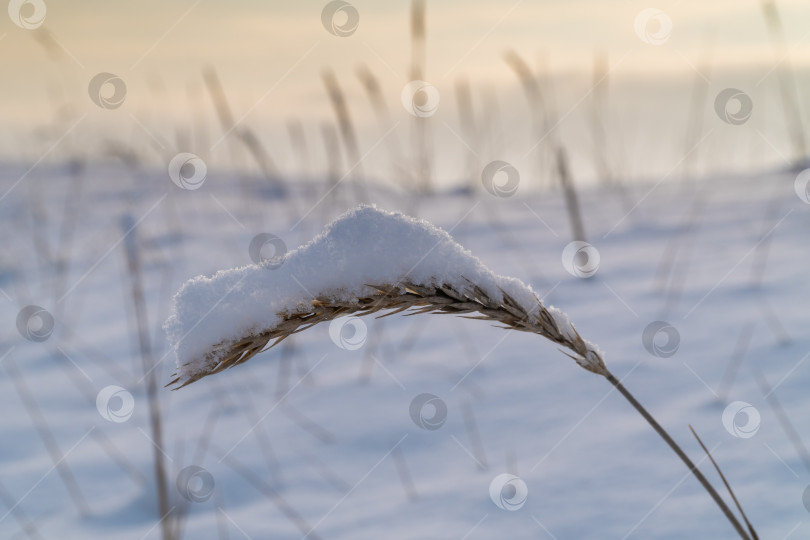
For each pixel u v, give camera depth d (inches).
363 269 32.9
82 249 182.5
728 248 143.6
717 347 99.2
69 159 245.8
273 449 88.9
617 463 75.6
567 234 170.7
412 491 76.7
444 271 34.3
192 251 174.6
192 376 31.4
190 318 31.6
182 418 100.1
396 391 100.9
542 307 36.6
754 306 112.2
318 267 32.8
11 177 256.4
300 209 201.0
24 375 118.1
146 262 169.6
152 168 270.7
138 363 119.0
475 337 117.9
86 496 82.4
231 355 31.5
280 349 122.8
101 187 242.8
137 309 89.6
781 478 68.6
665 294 122.6
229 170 268.4
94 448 93.7
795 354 93.3
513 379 99.3
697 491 68.8
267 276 32.6
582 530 65.7
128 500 81.0
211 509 78.1
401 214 34.8
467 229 181.3
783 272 125.5
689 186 210.1
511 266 148.6
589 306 121.6
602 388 92.7
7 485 85.9
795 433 75.4
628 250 152.3
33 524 77.2
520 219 188.5
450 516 70.6
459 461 81.3
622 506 68.2
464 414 91.6
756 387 86.5
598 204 200.1
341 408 97.7
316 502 77.0
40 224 203.8
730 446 75.3
